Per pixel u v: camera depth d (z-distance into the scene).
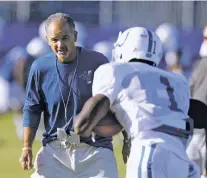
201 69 23.23
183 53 49.88
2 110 51.06
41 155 18.08
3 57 51.38
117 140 38.75
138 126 14.45
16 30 51.75
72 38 17.58
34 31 51.97
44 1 54.62
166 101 14.64
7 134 45.28
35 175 18.17
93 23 54.44
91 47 51.34
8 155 36.50
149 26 54.03
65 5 54.66
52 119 17.95
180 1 53.59
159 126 14.47
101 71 14.68
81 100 17.73
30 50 44.19
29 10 54.38
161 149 14.30
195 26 53.47
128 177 14.47
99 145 17.72
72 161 17.77
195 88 23.28
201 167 23.30
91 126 14.28
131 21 54.22
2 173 30.89
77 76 17.72
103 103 14.34
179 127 14.62
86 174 17.77
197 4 53.56
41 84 17.88
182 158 14.46
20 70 44.19
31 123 18.09
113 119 14.75
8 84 49.78
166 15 53.84
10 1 54.31
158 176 14.20
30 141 18.08
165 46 48.25
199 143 23.22
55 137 17.89
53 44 17.56
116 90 14.52
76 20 54.62
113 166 17.81
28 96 18.12
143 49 15.02
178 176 14.41
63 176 17.91
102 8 54.44
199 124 15.55
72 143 17.69
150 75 14.73
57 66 17.75
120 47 15.24
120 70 14.67
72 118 17.75
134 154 14.41
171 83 14.87
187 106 15.07
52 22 17.53
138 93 14.54
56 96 17.75
